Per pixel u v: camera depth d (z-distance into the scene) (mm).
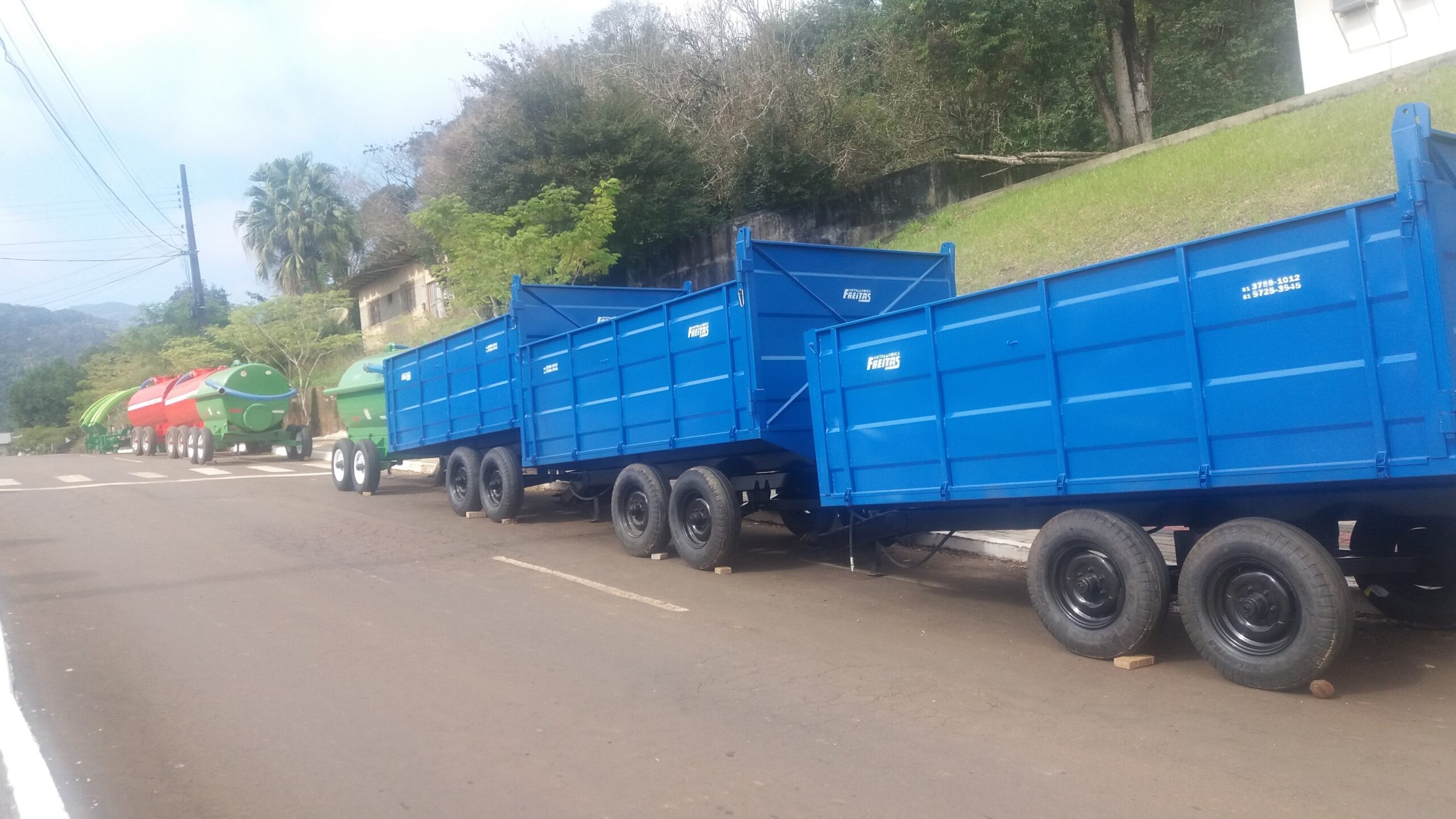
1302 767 4828
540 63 27469
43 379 66750
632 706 6098
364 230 43875
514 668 6961
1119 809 4469
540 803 4754
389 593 9570
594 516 13828
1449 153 5473
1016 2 24984
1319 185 15359
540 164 25281
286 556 11734
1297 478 5711
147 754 5527
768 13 33750
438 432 16172
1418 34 19688
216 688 6699
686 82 31375
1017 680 6383
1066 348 6863
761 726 5707
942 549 10930
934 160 27219
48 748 5660
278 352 39594
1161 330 6324
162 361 47625
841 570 10180
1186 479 6230
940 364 7797
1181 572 6305
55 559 12023
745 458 10711
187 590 9945
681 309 10523
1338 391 5531
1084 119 30500
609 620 8305
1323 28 20984
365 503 17047
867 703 6043
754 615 8336
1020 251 18594
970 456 7586
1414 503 5684
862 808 4586
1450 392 5062
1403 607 7105
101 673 7113
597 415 11969
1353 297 5461
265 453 31375
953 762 5094
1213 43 30672
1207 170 18297
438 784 5008
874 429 8453
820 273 10281
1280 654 5797
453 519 14820
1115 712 5715
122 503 17875
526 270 22109
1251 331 5898
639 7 34094
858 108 30766
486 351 14539
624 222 25844
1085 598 6820
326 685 6672
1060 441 6910
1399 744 5047
